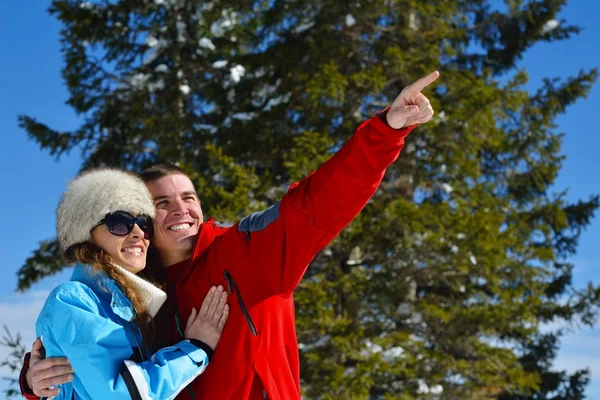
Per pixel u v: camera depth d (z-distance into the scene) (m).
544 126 15.19
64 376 2.55
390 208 10.34
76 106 14.42
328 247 10.45
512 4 15.27
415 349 9.99
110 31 14.53
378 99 12.21
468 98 11.90
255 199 10.54
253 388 2.84
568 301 13.59
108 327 2.54
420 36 12.08
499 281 10.58
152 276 2.95
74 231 2.73
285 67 11.86
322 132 11.01
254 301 2.84
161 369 2.56
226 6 14.10
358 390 8.86
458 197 11.49
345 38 11.90
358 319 10.17
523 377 10.33
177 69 14.21
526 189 15.92
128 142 14.36
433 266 10.35
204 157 12.12
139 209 2.80
